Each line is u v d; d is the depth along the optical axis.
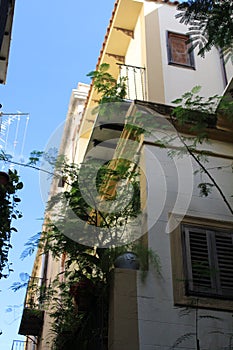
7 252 7.23
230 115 9.06
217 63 11.44
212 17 7.61
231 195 9.01
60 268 12.39
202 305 7.55
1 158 7.85
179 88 10.77
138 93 11.02
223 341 7.30
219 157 9.48
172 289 7.64
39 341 13.63
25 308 13.17
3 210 7.25
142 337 7.09
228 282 7.98
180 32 11.85
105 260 7.90
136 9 12.20
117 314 7.18
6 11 8.09
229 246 8.41
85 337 8.26
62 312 9.39
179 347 7.12
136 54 12.04
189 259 8.07
